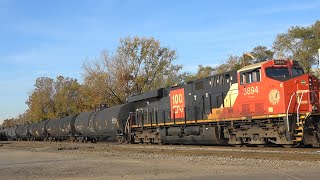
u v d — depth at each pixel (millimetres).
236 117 23109
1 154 26453
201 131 26219
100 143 38094
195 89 27141
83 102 64375
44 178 12922
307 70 48219
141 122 33938
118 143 36375
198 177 11547
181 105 28547
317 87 20938
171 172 12844
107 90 58062
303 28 50938
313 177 10711
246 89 22422
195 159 16797
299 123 19766
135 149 24750
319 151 17750
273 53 54562
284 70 21125
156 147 26453
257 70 21688
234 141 23766
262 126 21484
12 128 70000
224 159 16250
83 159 19344
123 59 59469
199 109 26609
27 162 19172
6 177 13633
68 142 45062
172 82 59188
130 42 59875
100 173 13477
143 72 60250
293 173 11516
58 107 87500
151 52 60375
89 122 41500
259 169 12664
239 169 12859
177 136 28656
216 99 25000
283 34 52281
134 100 35625
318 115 20266
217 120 24766
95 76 58375
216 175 11750
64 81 102750
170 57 61531
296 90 20172
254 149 20469
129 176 12383
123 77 58531
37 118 96438
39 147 33250
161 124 30750
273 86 20578
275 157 15930
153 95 32031
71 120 46188
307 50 49688
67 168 15531
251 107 22016
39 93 98562
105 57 59594
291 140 19688
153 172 13031
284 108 19859
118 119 36000
